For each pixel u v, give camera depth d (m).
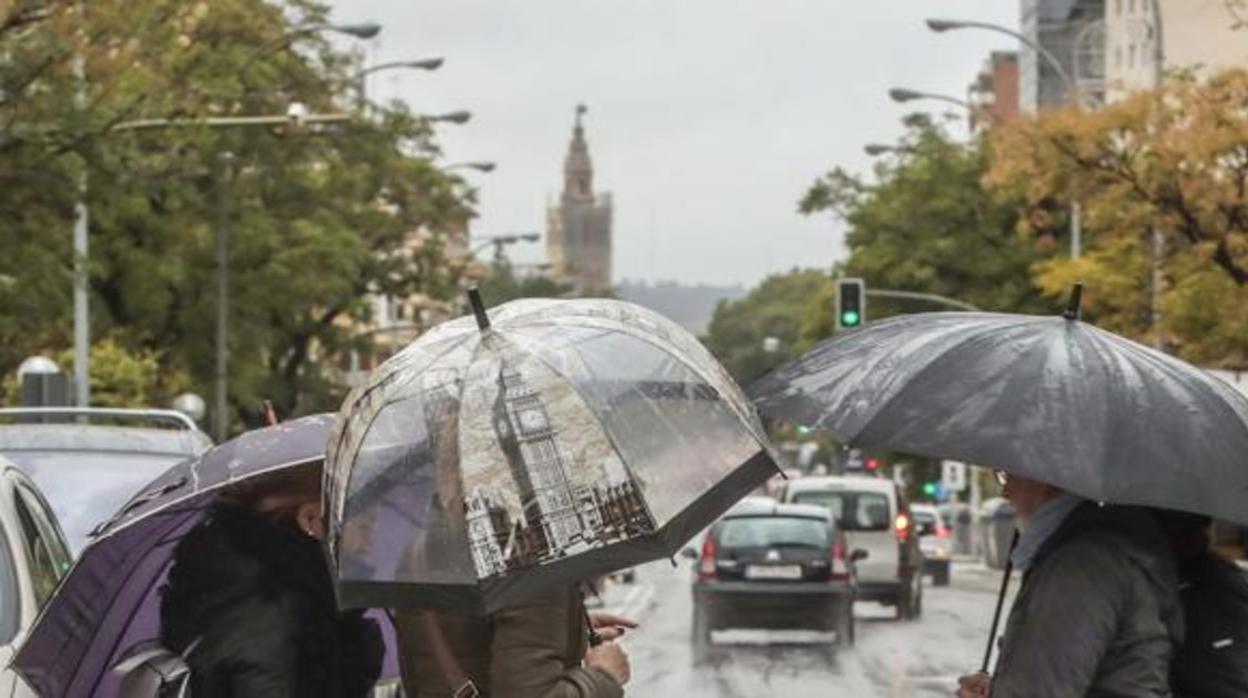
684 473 6.42
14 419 23.52
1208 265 41.88
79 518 15.55
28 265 31.16
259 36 49.22
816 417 7.04
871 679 28.52
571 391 6.46
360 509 6.44
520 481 6.36
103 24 28.47
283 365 65.06
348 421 6.64
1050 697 6.75
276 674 7.32
